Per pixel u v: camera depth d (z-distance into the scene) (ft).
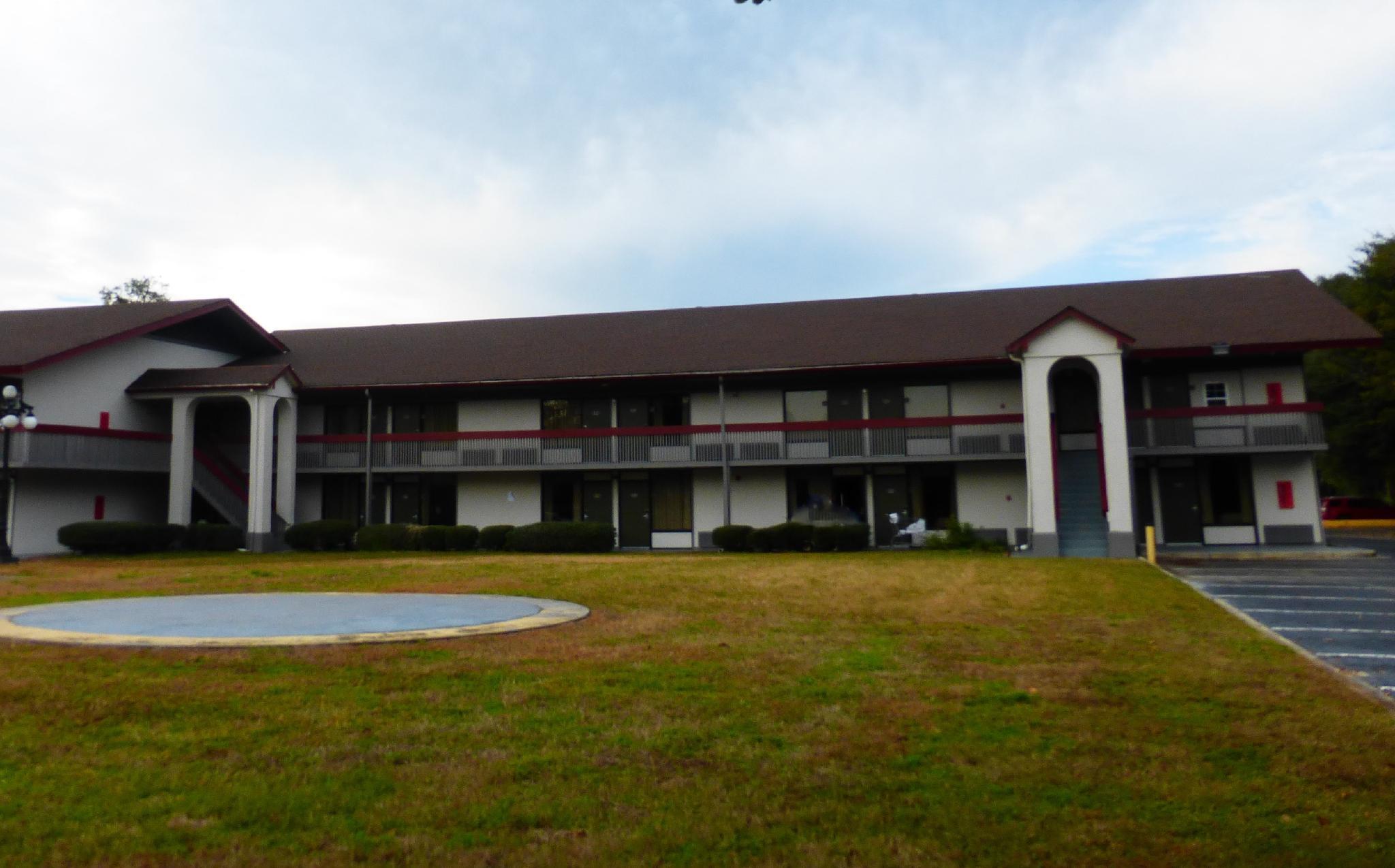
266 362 112.27
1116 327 94.43
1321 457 164.76
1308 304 94.94
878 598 46.65
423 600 45.29
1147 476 94.38
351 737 20.93
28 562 78.13
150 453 96.73
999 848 15.25
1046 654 30.96
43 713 22.44
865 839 15.60
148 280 196.44
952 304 111.04
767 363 97.55
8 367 81.66
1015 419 93.91
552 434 102.78
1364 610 45.11
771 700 24.49
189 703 23.48
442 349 114.62
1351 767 19.15
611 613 40.11
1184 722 22.47
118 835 15.42
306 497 110.32
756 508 102.53
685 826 16.03
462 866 14.44
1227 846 15.35
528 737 21.04
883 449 96.32
